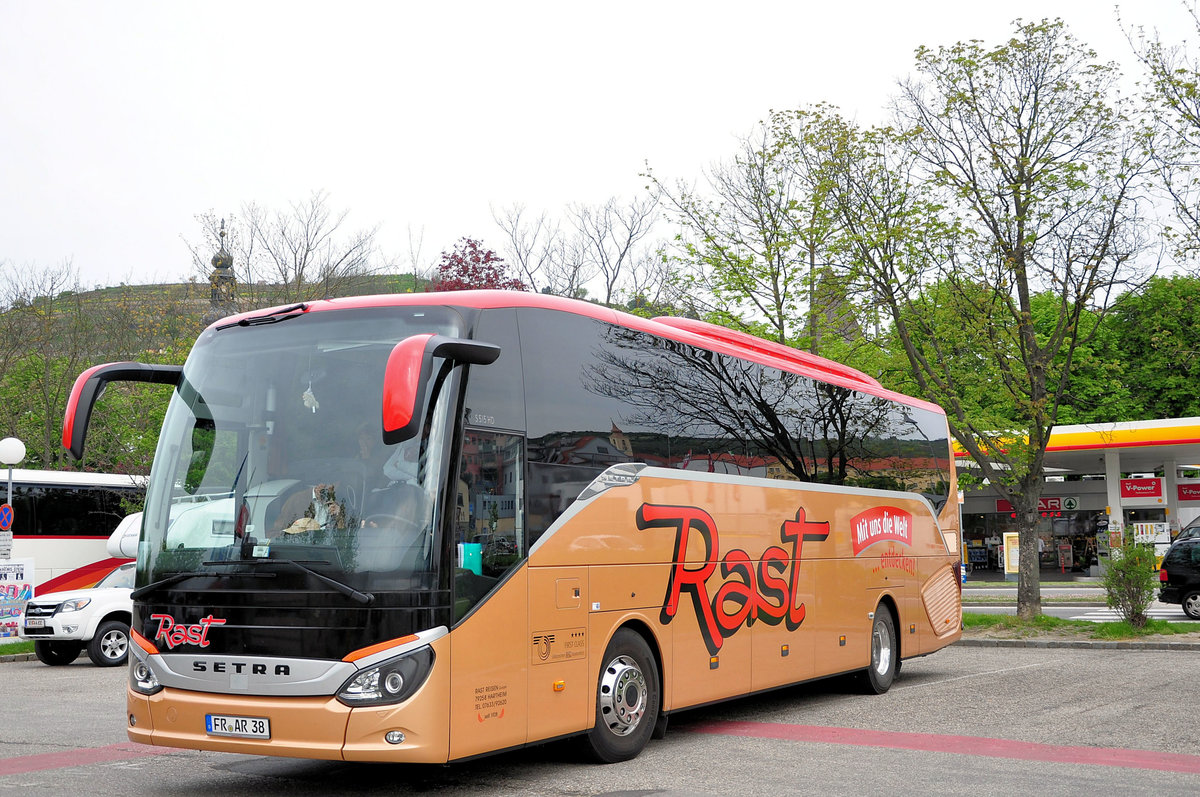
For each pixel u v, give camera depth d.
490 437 7.71
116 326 32.81
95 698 13.84
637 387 9.54
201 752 9.65
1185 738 9.64
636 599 9.10
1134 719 10.70
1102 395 48.28
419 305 7.80
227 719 7.12
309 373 7.67
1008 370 21.12
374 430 7.33
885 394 14.80
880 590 13.81
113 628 19.34
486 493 7.61
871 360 22.88
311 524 7.21
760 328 22.81
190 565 7.48
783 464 11.84
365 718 6.80
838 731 10.44
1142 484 40.41
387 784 8.14
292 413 7.58
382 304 7.85
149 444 29.92
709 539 10.24
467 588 7.33
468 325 7.74
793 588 11.73
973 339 20.89
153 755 9.45
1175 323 32.22
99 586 20.11
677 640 9.64
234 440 7.68
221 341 8.10
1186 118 19.03
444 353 6.89
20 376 33.66
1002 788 7.63
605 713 8.73
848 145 21.14
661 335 10.10
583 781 8.06
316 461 7.38
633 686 8.98
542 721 7.93
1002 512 47.94
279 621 7.07
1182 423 34.47
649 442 9.55
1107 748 9.20
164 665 7.41
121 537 23.66
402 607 6.95
